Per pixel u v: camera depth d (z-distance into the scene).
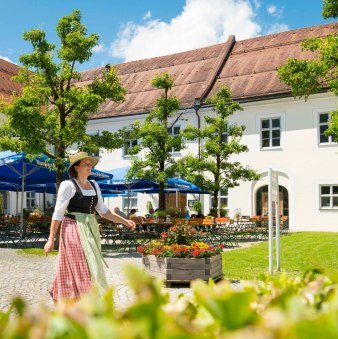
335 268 10.48
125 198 33.72
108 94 16.23
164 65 37.09
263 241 19.31
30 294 7.97
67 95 15.16
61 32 15.59
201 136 23.22
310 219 27.17
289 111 27.92
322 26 32.84
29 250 14.88
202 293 0.96
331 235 22.11
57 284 4.84
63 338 0.70
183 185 21.98
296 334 0.61
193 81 33.22
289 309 0.78
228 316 0.77
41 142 14.94
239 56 33.50
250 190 28.59
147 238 18.02
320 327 0.61
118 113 33.31
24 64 15.28
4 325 1.02
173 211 22.41
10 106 14.63
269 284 1.75
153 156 20.06
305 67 14.95
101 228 17.98
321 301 1.25
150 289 0.78
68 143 15.58
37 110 14.86
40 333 0.70
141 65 38.53
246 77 30.92
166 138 20.27
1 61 41.19
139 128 20.53
